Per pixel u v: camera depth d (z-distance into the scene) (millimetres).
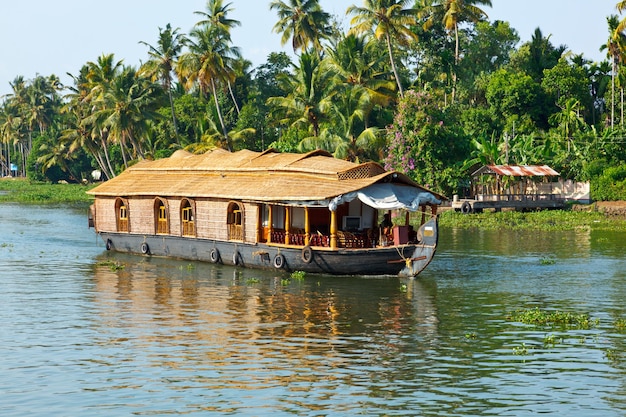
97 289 27531
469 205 55312
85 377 17406
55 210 68312
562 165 59906
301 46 75938
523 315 22906
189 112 86625
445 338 20625
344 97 61406
